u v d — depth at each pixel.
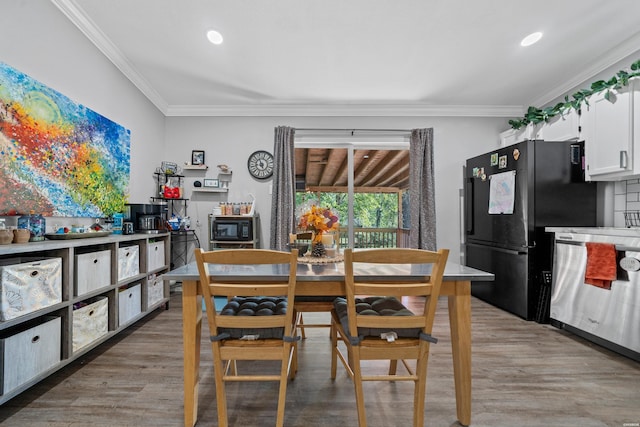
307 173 4.11
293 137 3.93
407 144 4.08
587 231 2.33
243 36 2.57
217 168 4.04
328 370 1.89
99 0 2.16
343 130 4.02
